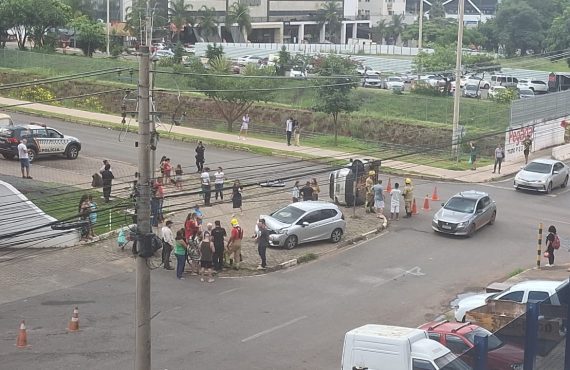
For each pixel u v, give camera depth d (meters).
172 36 105.44
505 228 35.28
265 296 25.44
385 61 93.69
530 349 12.96
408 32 131.00
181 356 20.22
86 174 40.31
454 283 27.56
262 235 27.94
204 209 34.84
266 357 20.39
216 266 27.59
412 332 15.90
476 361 12.05
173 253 29.09
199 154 41.59
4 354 19.88
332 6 132.12
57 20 85.50
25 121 56.03
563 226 35.88
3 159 43.12
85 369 19.08
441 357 15.28
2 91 68.62
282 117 63.38
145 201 16.55
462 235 33.44
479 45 115.94
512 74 87.19
